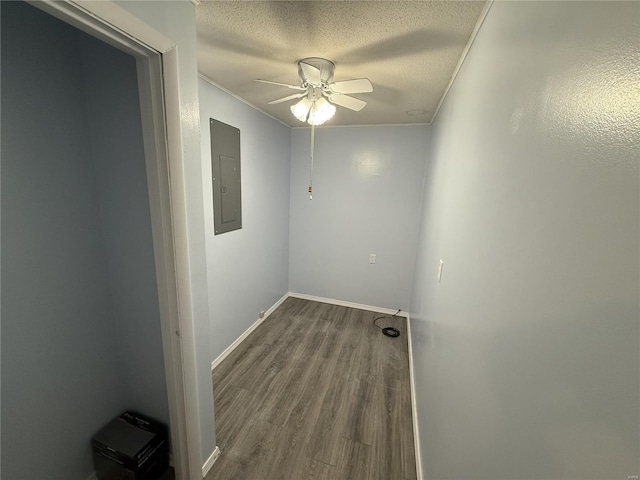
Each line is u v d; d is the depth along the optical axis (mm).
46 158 1112
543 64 569
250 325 2914
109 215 1297
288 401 2008
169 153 1036
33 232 1102
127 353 1451
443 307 1347
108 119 1182
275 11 1118
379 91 1994
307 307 3574
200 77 1878
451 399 1049
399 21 1153
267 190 2971
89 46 1128
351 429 1788
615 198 342
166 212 1094
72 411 1300
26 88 1036
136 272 1327
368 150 3203
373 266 3465
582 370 382
